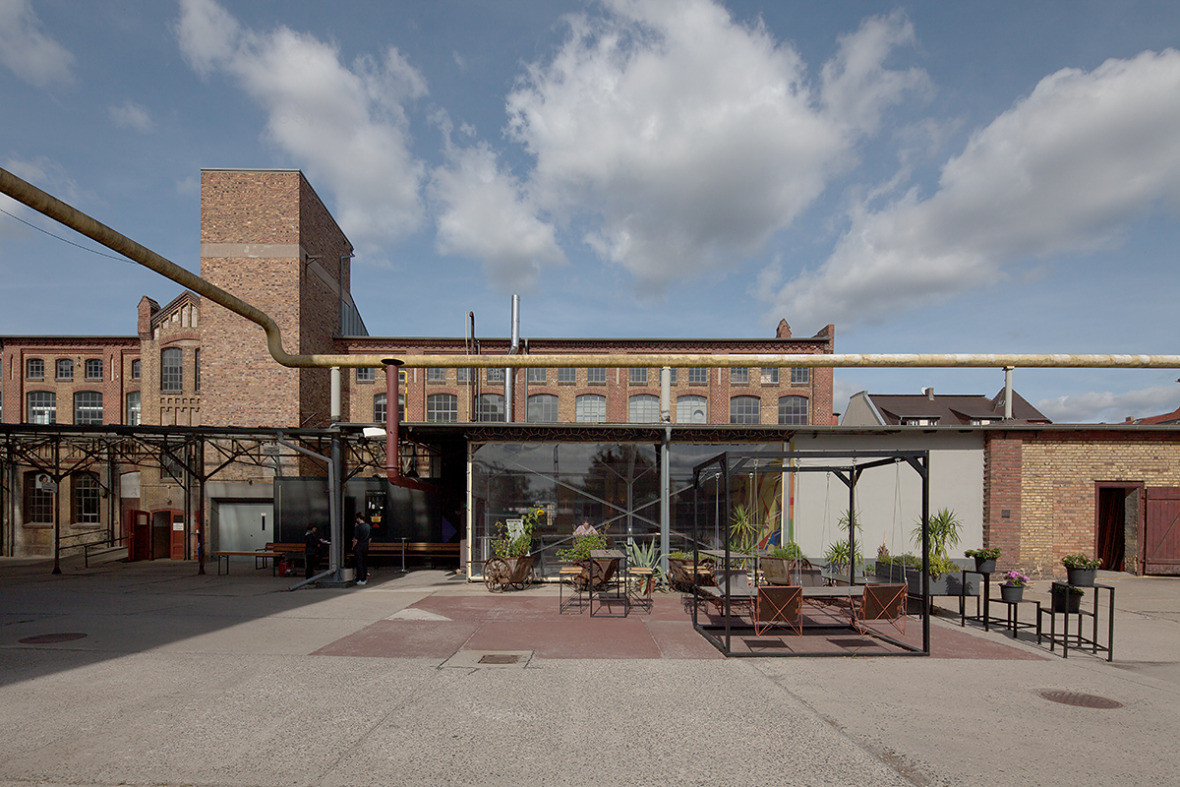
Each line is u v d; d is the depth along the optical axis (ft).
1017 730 18.39
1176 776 15.52
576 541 45.11
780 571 31.09
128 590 45.96
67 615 35.09
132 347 90.63
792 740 17.49
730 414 96.58
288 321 79.41
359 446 60.85
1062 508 51.70
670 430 49.21
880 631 31.60
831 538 50.52
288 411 78.64
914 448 51.24
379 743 17.03
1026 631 32.37
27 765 15.58
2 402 90.27
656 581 45.60
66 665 24.56
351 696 20.92
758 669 24.63
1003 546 50.65
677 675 23.71
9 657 25.77
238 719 18.76
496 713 19.40
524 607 37.76
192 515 78.38
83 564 73.51
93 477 87.10
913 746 17.16
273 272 79.82
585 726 18.40
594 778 15.08
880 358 39.96
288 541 63.52
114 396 89.92
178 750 16.51
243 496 77.00
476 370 95.30
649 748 16.87
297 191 80.74
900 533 50.72
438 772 15.33
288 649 27.22
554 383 96.89
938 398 112.57
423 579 51.67
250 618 34.12
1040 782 15.12
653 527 49.55
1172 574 52.70
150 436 61.21
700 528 49.65
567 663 25.22
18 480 86.99
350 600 40.45
